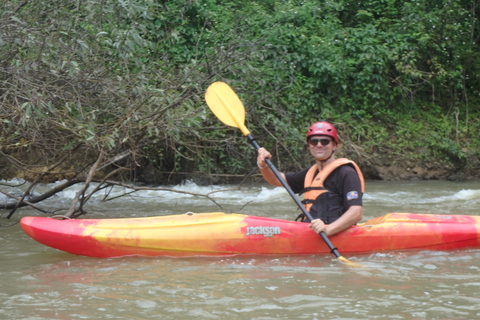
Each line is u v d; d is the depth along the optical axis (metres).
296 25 11.77
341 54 11.56
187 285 3.45
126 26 5.47
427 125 11.96
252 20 10.82
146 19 5.41
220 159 9.94
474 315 2.89
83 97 5.52
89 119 5.20
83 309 2.98
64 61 4.62
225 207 7.00
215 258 4.23
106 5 5.04
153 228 4.30
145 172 9.41
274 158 10.03
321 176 4.39
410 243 4.47
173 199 7.72
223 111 5.36
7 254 4.34
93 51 5.50
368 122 11.48
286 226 4.39
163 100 5.52
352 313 2.92
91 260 4.16
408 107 12.30
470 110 12.80
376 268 3.90
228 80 6.51
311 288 3.39
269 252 4.33
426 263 4.06
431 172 10.98
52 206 6.89
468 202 7.52
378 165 10.80
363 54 11.45
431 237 4.48
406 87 12.30
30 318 2.84
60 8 5.29
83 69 5.46
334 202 4.36
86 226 4.27
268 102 8.72
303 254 4.35
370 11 13.24
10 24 4.84
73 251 4.22
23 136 5.75
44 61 4.73
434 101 12.90
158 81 6.68
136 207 6.93
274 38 10.62
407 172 10.88
